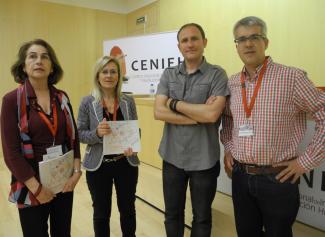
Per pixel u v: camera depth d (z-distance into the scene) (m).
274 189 1.46
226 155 1.81
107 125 1.81
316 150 1.39
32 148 1.43
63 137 1.55
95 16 5.91
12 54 5.04
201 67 1.78
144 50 4.71
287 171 1.43
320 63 3.22
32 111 1.44
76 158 1.67
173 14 5.16
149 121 3.99
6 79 5.00
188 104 1.73
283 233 1.50
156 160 3.91
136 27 6.09
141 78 4.79
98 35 5.97
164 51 4.53
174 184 1.87
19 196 1.42
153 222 2.67
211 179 1.80
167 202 1.91
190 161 1.79
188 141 1.78
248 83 1.56
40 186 1.41
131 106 2.02
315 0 3.21
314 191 1.99
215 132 1.81
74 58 5.71
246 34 1.48
